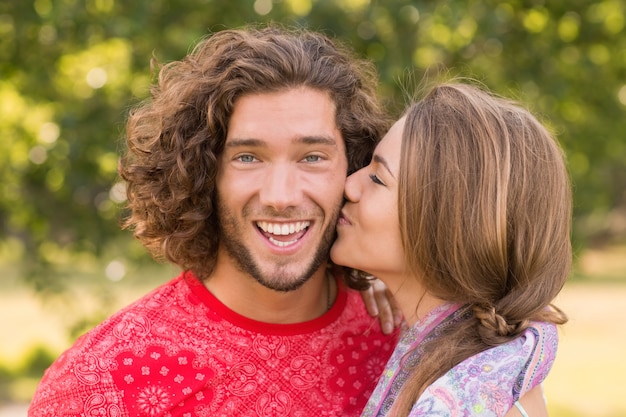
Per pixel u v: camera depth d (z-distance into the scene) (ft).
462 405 5.95
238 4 14.96
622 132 18.65
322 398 7.20
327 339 7.33
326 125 6.85
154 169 7.28
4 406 25.32
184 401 6.84
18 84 17.80
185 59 7.52
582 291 56.18
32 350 33.24
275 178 6.66
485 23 15.46
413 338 6.90
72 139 15.99
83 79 18.04
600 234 81.00
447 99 6.87
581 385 29.60
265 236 6.86
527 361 6.19
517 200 6.59
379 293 7.79
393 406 6.57
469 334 6.47
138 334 6.91
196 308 7.10
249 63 6.70
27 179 18.08
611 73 18.54
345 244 7.13
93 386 6.63
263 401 7.00
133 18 14.93
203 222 7.09
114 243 18.30
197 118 7.06
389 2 14.89
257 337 7.07
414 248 6.68
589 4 17.13
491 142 6.59
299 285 6.90
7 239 20.93
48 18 15.62
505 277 6.59
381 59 14.84
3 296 53.11
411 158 6.70
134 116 7.62
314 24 14.80
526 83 16.57
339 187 7.03
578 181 18.40
